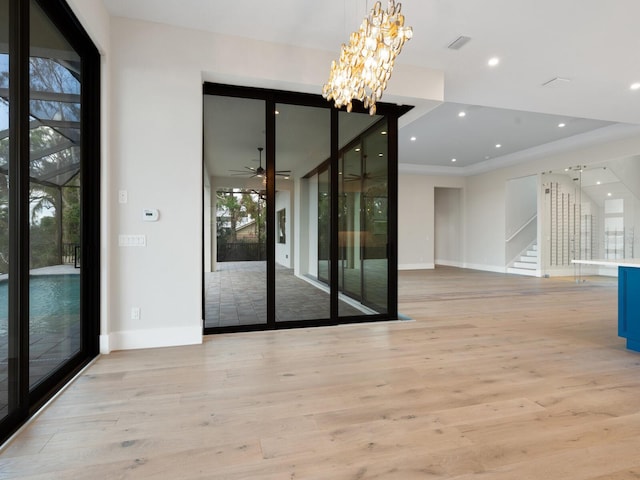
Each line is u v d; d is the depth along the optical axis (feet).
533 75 14.21
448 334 12.46
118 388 7.98
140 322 10.82
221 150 12.90
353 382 8.32
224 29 11.28
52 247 8.15
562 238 29.91
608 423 6.47
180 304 11.14
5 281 6.11
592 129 23.41
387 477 4.99
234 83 12.31
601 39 11.66
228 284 13.14
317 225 13.78
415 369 9.15
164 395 7.63
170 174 10.99
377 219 14.48
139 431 6.20
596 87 15.25
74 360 9.20
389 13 7.54
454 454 5.54
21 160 6.29
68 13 8.32
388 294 14.61
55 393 7.64
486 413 6.83
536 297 20.08
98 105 10.23
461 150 28.84
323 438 5.98
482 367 9.30
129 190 10.69
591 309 16.81
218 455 5.52
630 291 10.82
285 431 6.20
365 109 14.15
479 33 11.33
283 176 13.46
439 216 42.06
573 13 10.33
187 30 11.18
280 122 13.37
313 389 7.94
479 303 18.26
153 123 10.85
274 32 11.46
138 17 10.66
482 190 35.35
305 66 12.33
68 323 9.03
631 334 10.75
